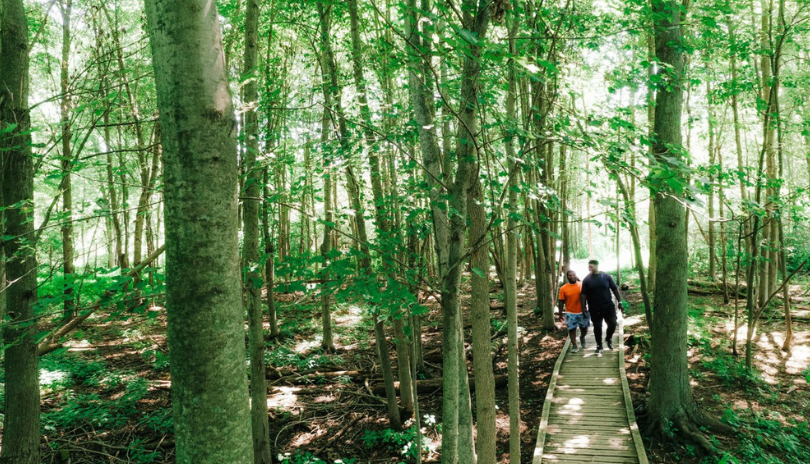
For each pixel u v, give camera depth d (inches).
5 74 130.3
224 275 52.3
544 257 451.2
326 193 294.7
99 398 311.4
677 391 270.5
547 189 110.7
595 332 362.0
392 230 114.9
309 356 419.5
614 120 121.6
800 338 402.6
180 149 50.8
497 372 375.6
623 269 887.1
